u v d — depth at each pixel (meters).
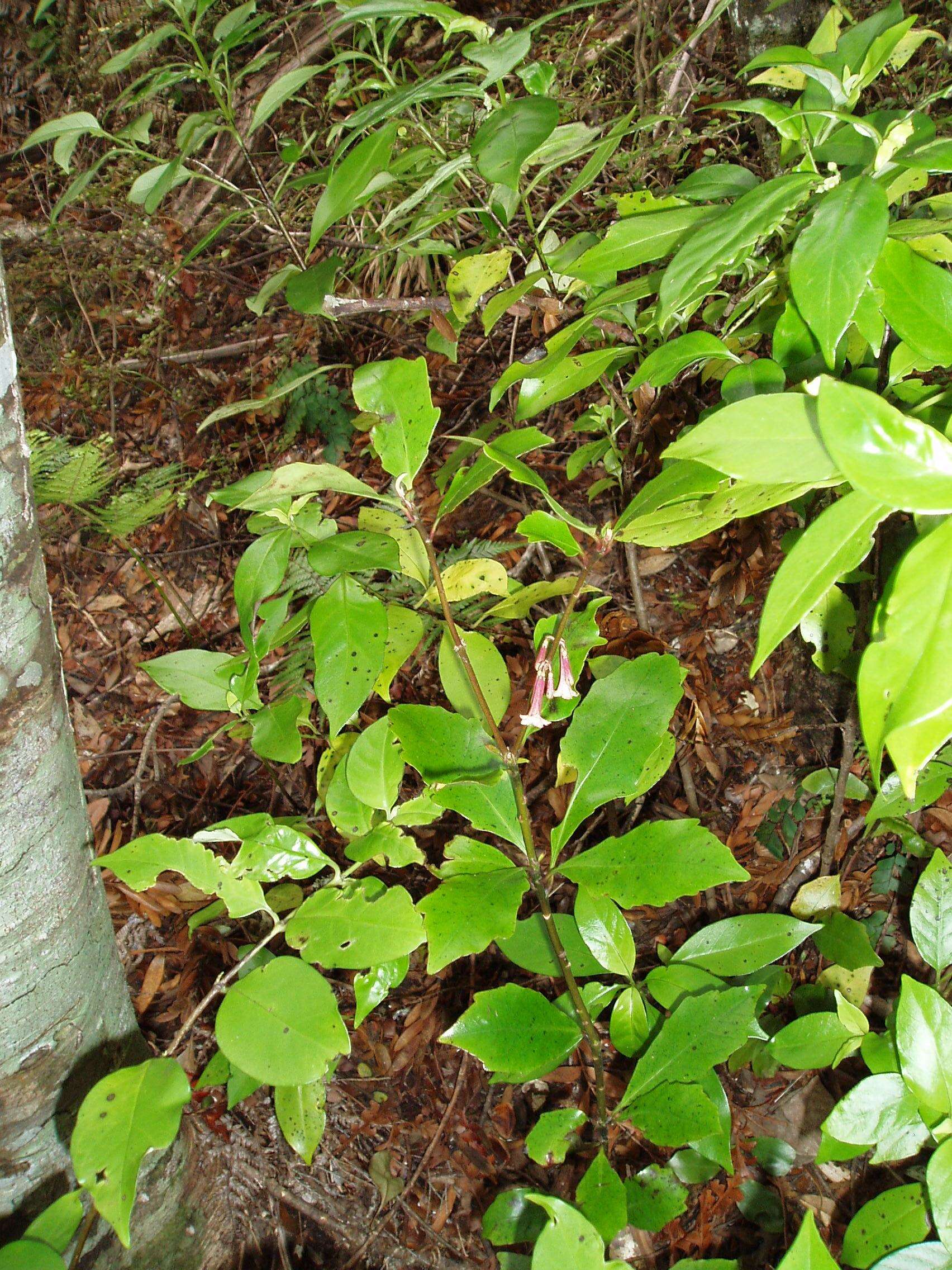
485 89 1.24
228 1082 1.80
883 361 1.60
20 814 1.18
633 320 1.64
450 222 3.15
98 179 5.42
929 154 0.88
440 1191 2.39
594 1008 1.53
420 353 4.26
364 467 4.23
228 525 4.33
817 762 2.84
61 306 5.16
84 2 5.55
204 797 3.32
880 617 0.60
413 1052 2.64
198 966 2.76
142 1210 1.64
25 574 1.13
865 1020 1.61
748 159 3.22
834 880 2.15
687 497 1.01
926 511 0.59
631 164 2.93
